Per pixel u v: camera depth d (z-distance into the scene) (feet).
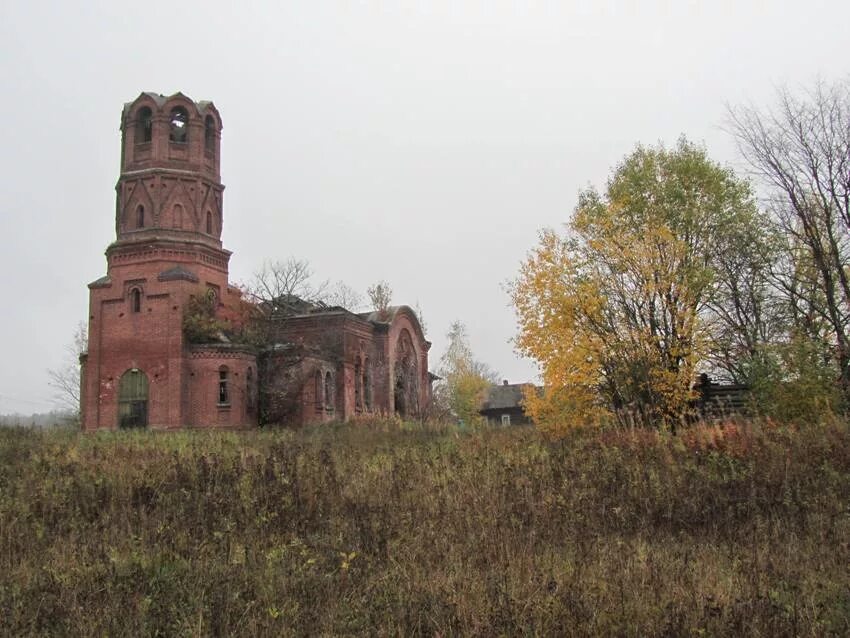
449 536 36.04
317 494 45.70
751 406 76.74
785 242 95.76
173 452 64.03
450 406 251.39
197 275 155.12
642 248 79.20
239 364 149.28
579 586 27.58
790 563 31.53
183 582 29.30
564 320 77.97
